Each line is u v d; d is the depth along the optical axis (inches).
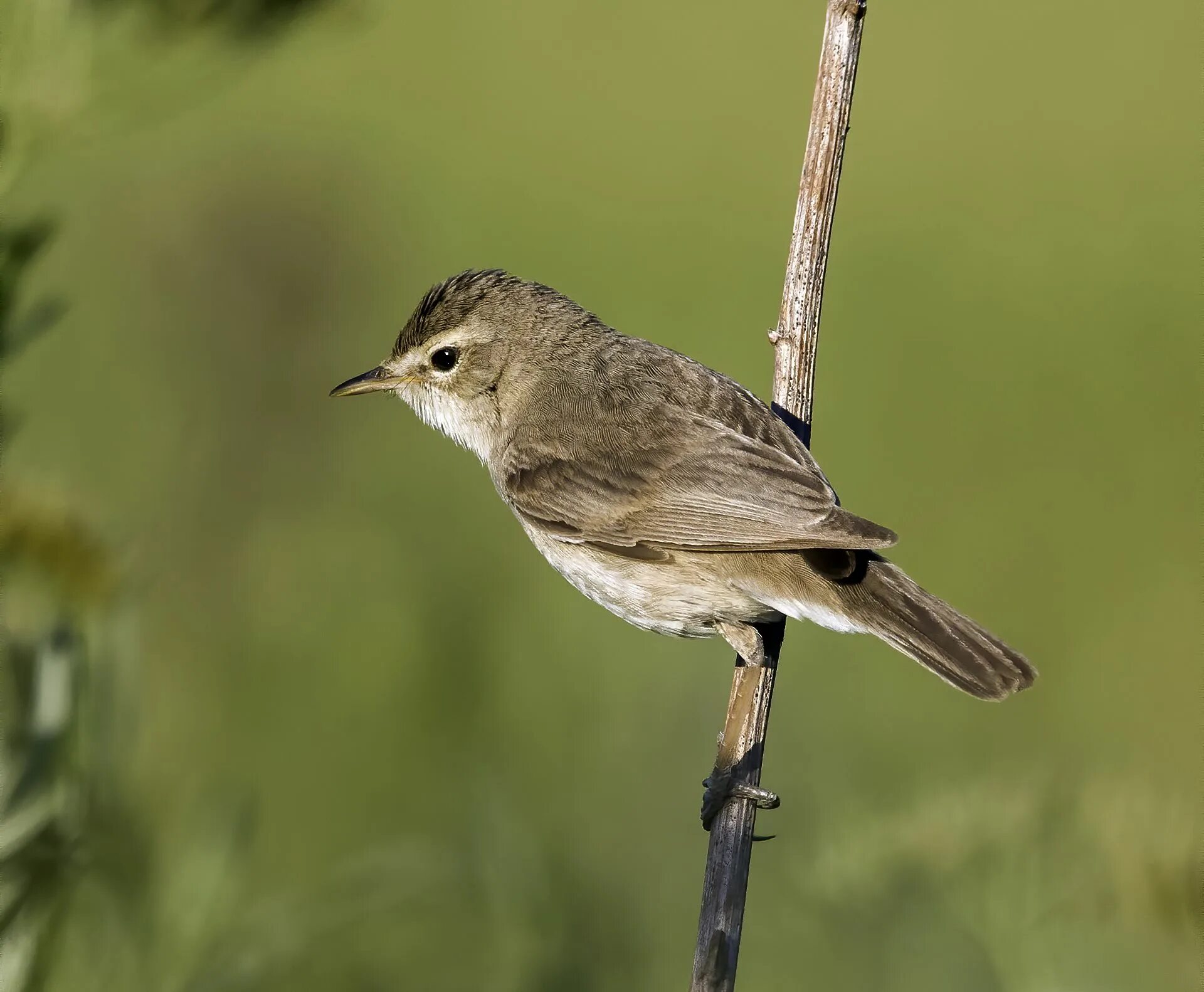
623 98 1009.5
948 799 307.7
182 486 530.6
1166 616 583.8
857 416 698.2
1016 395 712.4
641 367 350.0
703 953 271.4
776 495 306.3
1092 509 641.6
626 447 330.3
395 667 466.0
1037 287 800.9
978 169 933.8
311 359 590.2
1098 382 720.3
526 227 824.9
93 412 550.0
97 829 247.9
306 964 350.0
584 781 410.6
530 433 347.6
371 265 641.0
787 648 492.1
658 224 844.6
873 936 327.9
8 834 227.3
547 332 362.9
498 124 952.3
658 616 327.9
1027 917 290.4
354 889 299.4
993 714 497.0
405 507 562.3
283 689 461.1
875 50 1096.2
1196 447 671.8
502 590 519.2
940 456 669.9
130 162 628.1
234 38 249.3
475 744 441.4
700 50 1088.8
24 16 235.5
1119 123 979.3
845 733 447.8
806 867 344.5
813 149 314.0
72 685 238.8
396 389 379.2
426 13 1126.4
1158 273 805.2
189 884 269.1
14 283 231.5
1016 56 1081.4
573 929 352.2
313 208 638.5
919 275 812.6
